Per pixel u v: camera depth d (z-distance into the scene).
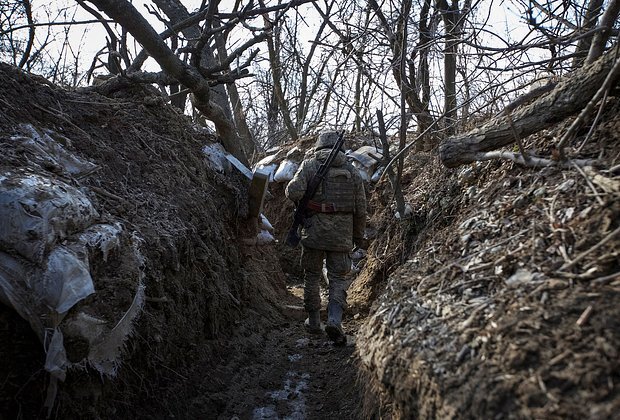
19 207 2.94
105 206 3.96
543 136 3.68
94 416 3.04
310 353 5.32
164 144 5.41
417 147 8.31
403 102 5.41
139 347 3.51
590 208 2.69
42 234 2.92
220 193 5.96
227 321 5.18
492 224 3.23
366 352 3.15
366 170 8.34
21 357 2.84
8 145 3.61
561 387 1.90
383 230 6.58
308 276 5.73
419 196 5.90
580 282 2.30
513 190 3.43
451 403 2.17
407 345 2.69
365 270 6.70
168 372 3.93
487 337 2.30
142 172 4.79
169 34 6.50
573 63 4.62
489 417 1.99
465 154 3.85
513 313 2.33
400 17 5.55
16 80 4.41
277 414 4.13
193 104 6.48
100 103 5.05
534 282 2.46
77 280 2.93
